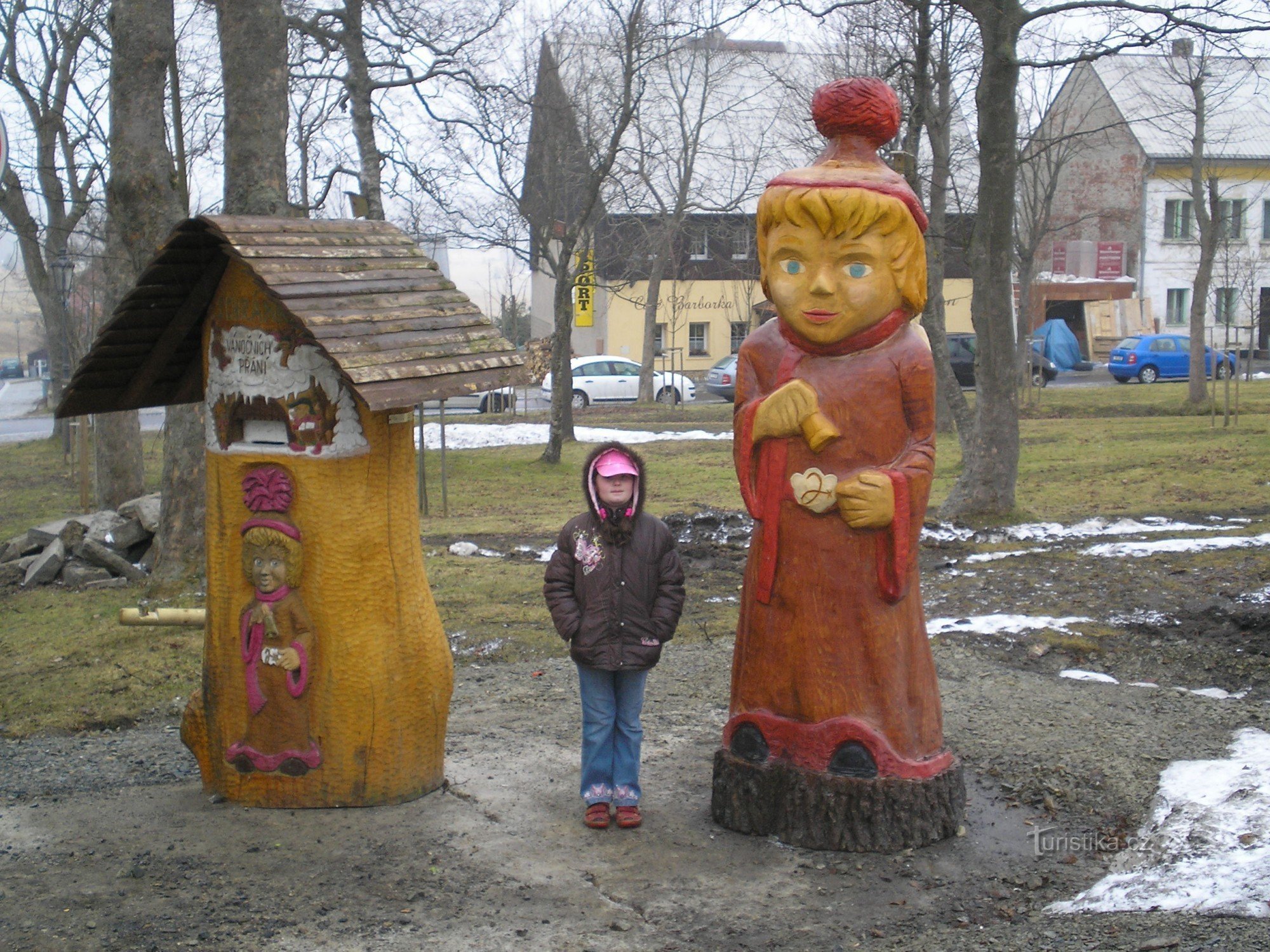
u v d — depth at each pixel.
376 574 4.64
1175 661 7.05
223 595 4.71
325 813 4.66
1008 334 11.47
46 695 6.70
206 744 4.81
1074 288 37.56
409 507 4.79
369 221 4.97
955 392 12.44
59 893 3.93
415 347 4.40
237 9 8.69
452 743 5.65
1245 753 5.20
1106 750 5.36
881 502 4.25
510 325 44.03
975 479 11.67
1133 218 39.03
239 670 4.68
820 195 4.25
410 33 14.41
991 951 3.44
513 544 11.49
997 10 10.99
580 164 21.27
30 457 22.73
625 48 19.22
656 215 31.23
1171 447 16.67
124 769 5.43
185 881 4.03
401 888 4.00
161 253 4.39
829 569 4.35
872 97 4.37
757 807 4.48
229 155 8.89
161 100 9.52
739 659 4.64
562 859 4.26
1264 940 3.21
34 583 9.97
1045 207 25.78
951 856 4.29
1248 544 9.49
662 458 19.28
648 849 4.38
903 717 4.37
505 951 3.56
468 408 32.12
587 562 4.55
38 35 20.84
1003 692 6.38
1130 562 9.17
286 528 4.54
